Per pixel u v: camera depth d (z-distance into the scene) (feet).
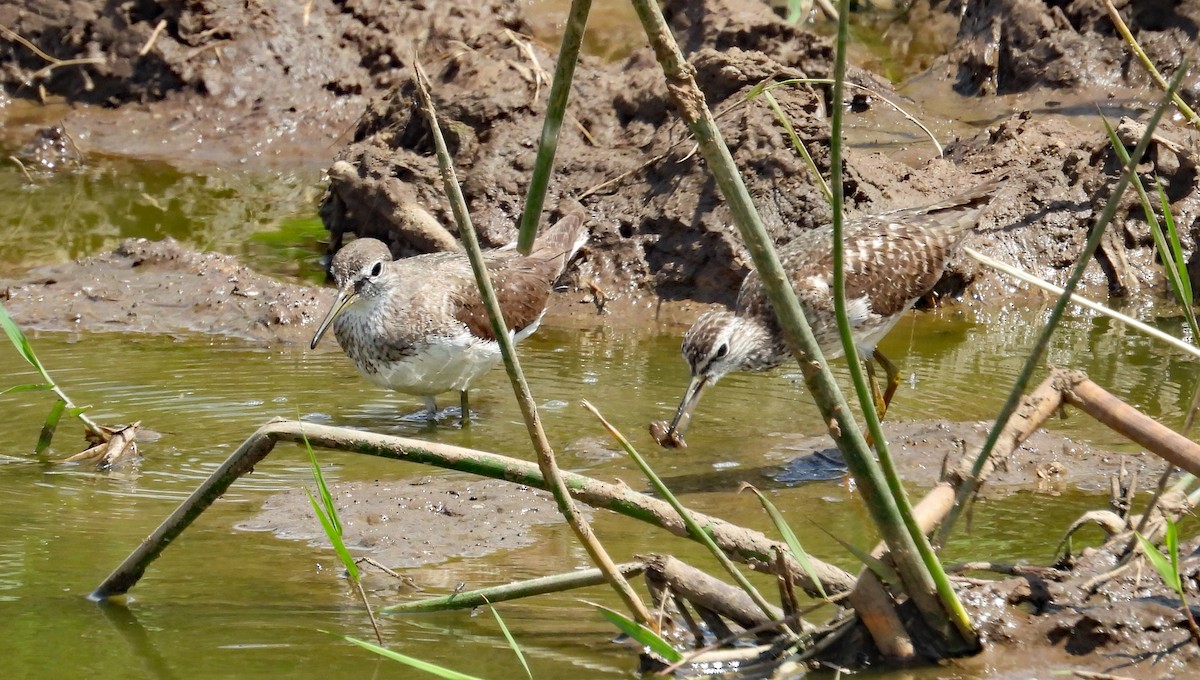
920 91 71.77
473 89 63.00
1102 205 58.65
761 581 29.86
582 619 27.71
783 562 24.81
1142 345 50.88
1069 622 24.64
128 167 71.97
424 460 25.55
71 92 77.87
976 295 56.54
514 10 78.84
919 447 39.83
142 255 56.95
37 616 27.84
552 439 41.32
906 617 24.59
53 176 70.08
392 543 32.48
